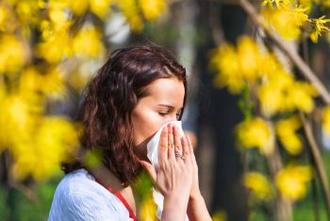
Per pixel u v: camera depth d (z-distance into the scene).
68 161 4.62
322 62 16.02
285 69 7.75
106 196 4.47
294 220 19.72
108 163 4.52
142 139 4.52
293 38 6.53
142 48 4.59
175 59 4.56
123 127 4.52
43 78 6.44
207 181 17.33
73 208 4.45
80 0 6.36
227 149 14.95
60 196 4.52
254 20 7.55
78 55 6.54
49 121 5.99
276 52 7.72
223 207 14.84
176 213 4.45
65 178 4.56
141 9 6.85
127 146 4.51
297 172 8.12
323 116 7.98
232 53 7.75
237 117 14.95
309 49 8.55
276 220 10.37
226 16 13.20
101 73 4.62
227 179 14.88
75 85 8.48
